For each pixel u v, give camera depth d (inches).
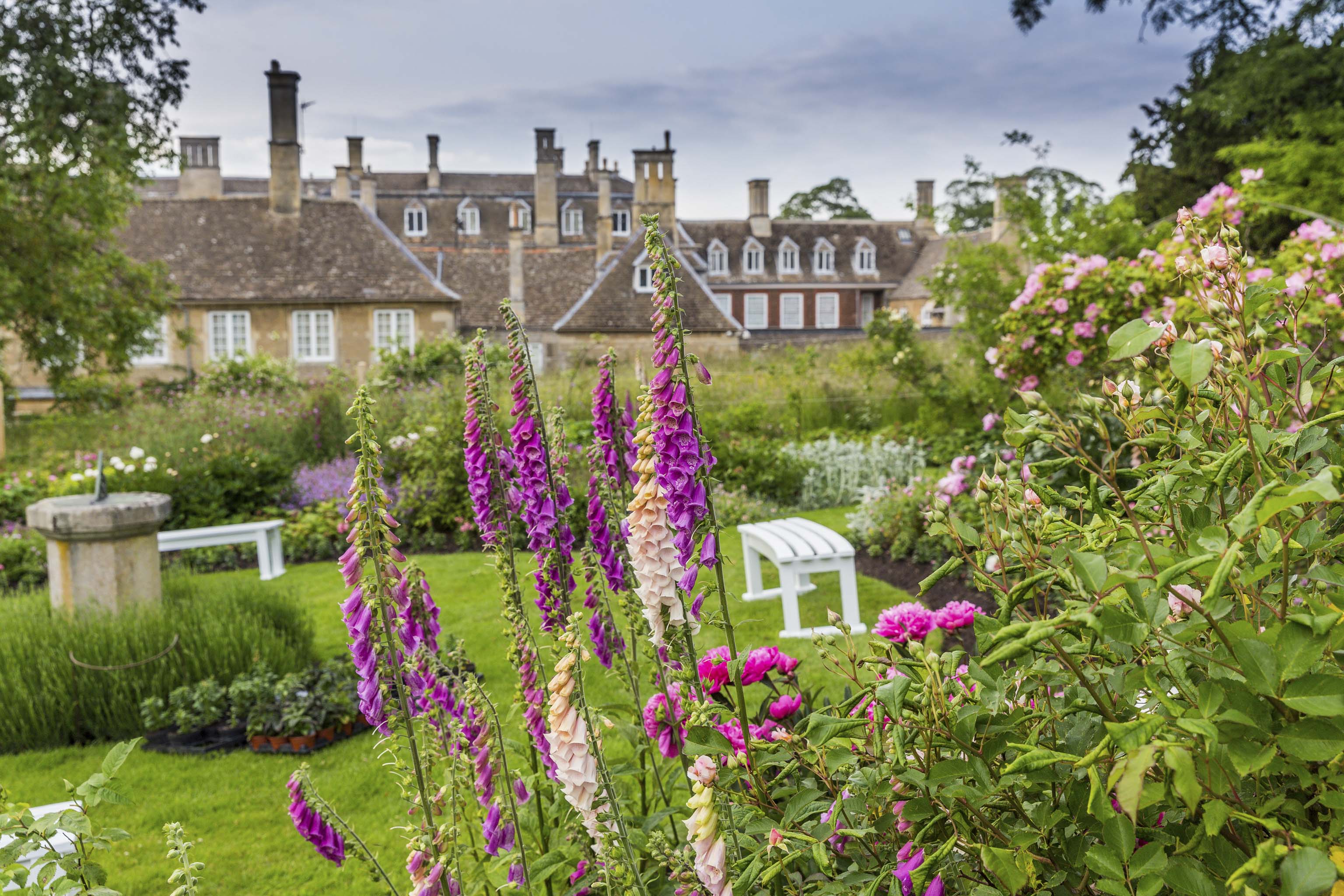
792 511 413.1
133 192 754.8
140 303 766.5
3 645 202.8
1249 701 43.6
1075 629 51.0
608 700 181.0
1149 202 856.9
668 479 64.1
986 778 51.7
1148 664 49.6
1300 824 47.9
